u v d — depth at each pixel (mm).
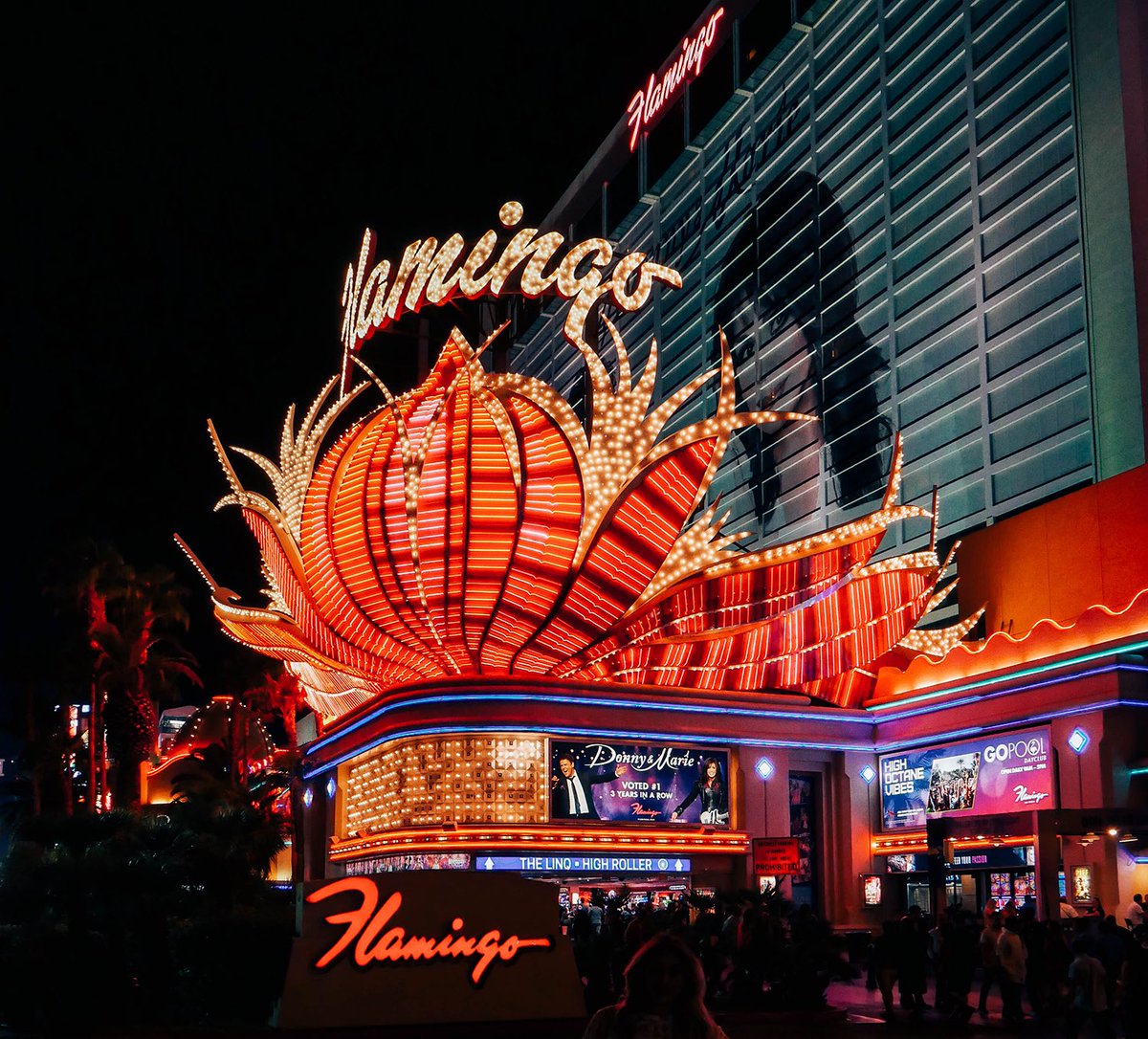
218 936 22328
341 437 41656
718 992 24766
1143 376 55000
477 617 39250
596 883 40375
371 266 46812
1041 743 37250
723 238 99062
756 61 97625
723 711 41688
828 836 43438
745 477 91875
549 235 41719
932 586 42688
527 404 38938
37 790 67188
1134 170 57125
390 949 18453
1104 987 17984
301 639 46031
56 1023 22078
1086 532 41312
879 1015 24672
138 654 66875
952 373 69938
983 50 70500
